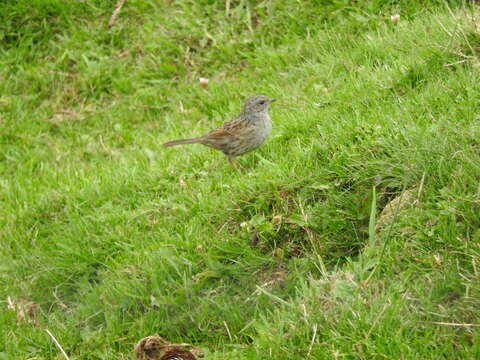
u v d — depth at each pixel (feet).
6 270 37.52
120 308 31.76
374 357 21.99
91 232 37.91
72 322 31.83
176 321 29.58
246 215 34.12
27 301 35.32
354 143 34.58
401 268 26.02
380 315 22.99
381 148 32.30
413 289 24.66
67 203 41.65
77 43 58.39
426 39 41.47
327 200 31.68
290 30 53.01
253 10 56.49
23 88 56.80
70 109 55.11
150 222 37.19
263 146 40.47
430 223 27.07
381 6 51.26
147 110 52.80
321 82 45.37
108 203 40.01
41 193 44.04
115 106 54.03
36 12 59.62
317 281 27.02
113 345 29.73
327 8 53.21
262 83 49.21
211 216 34.99
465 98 34.14
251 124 38.60
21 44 58.80
